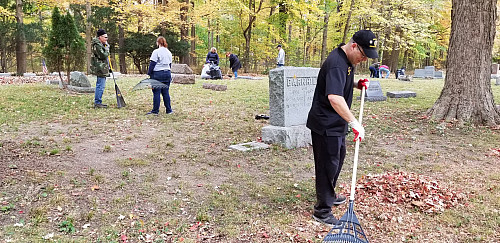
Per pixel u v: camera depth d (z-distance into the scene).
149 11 19.92
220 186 4.27
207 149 5.80
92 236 3.08
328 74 3.13
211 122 7.79
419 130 7.36
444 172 4.98
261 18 27.92
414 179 4.27
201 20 23.08
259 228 3.30
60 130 6.57
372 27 28.17
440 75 25.52
